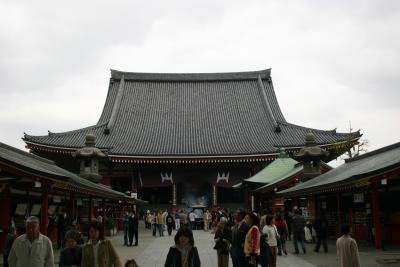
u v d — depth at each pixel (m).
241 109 83.62
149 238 39.66
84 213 39.16
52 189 25.14
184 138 75.00
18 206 23.52
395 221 25.47
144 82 90.19
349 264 12.21
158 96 87.44
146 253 26.91
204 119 81.62
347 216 29.92
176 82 90.44
